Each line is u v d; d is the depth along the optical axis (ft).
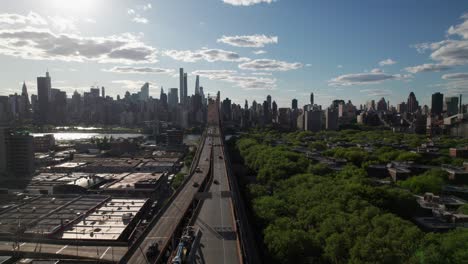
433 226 490.49
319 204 522.88
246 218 530.68
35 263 430.20
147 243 370.94
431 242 368.27
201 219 433.89
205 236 372.17
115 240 515.91
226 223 416.87
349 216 453.17
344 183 651.66
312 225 469.16
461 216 506.89
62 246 493.36
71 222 587.68
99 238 524.52
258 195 647.97
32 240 510.58
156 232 406.00
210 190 610.24
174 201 548.31
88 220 611.06
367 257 342.64
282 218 472.85
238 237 368.48
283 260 388.98
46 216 622.95
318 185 631.97
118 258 451.53
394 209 541.75
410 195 566.77
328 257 380.37
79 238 523.29
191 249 336.08
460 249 344.90
